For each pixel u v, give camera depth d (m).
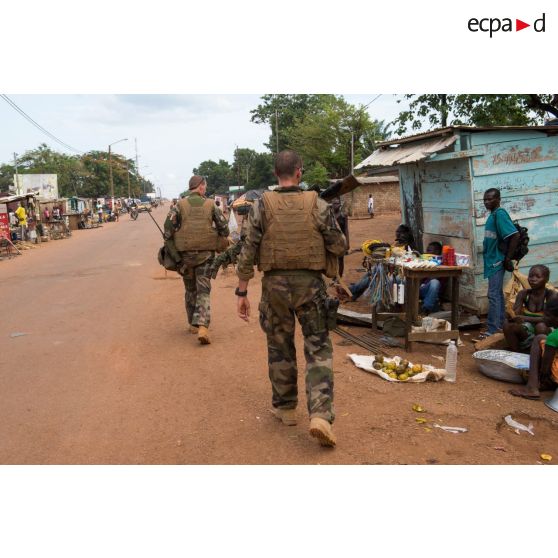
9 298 9.70
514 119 13.29
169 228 6.05
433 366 5.29
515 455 3.58
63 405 4.53
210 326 7.01
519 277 6.09
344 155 34.34
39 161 77.94
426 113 14.49
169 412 4.33
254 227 3.59
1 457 3.65
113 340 6.49
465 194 6.54
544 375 4.59
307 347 3.61
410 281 5.67
